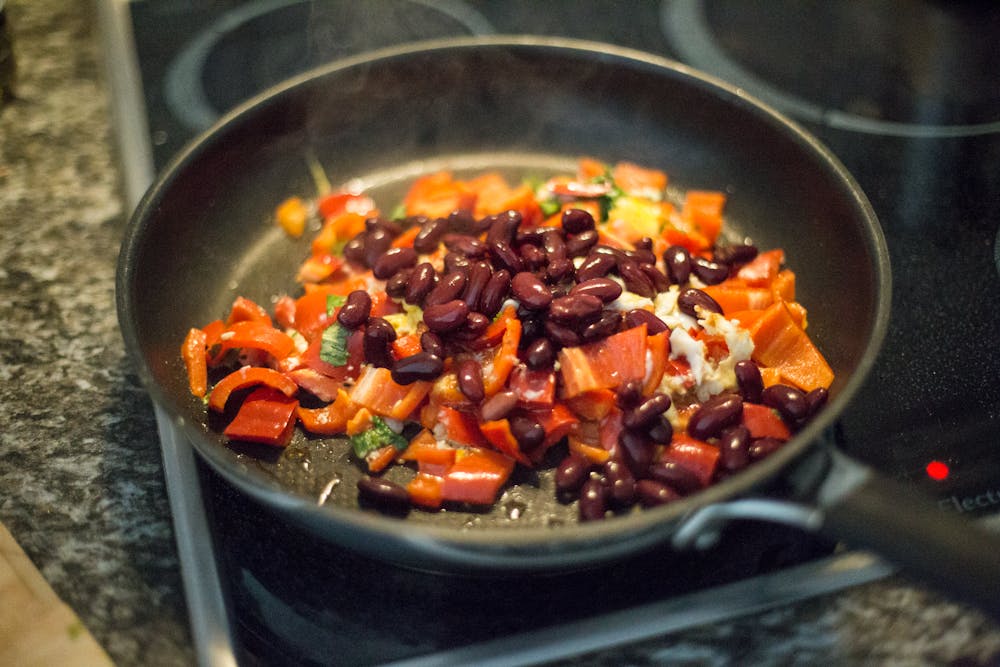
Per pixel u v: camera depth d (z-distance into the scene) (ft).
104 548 1.42
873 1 2.13
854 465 1.24
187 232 1.64
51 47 2.10
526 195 1.73
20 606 1.35
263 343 1.56
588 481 1.42
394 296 1.57
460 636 1.34
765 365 1.56
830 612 1.34
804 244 1.69
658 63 1.77
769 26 2.07
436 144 1.89
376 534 1.26
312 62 2.00
